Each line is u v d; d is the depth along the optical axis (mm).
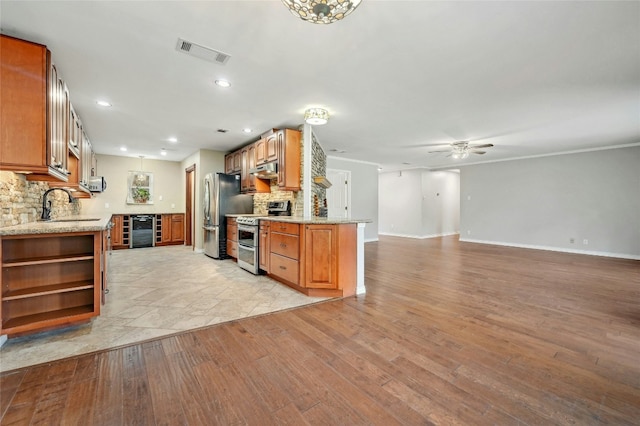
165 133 4703
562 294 3344
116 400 1507
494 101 3307
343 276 3215
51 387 1604
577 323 2527
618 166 5840
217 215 5344
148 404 1480
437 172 9719
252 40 2082
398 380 1701
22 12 1760
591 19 1848
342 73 2604
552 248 6691
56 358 1905
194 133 4707
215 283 3729
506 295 3299
